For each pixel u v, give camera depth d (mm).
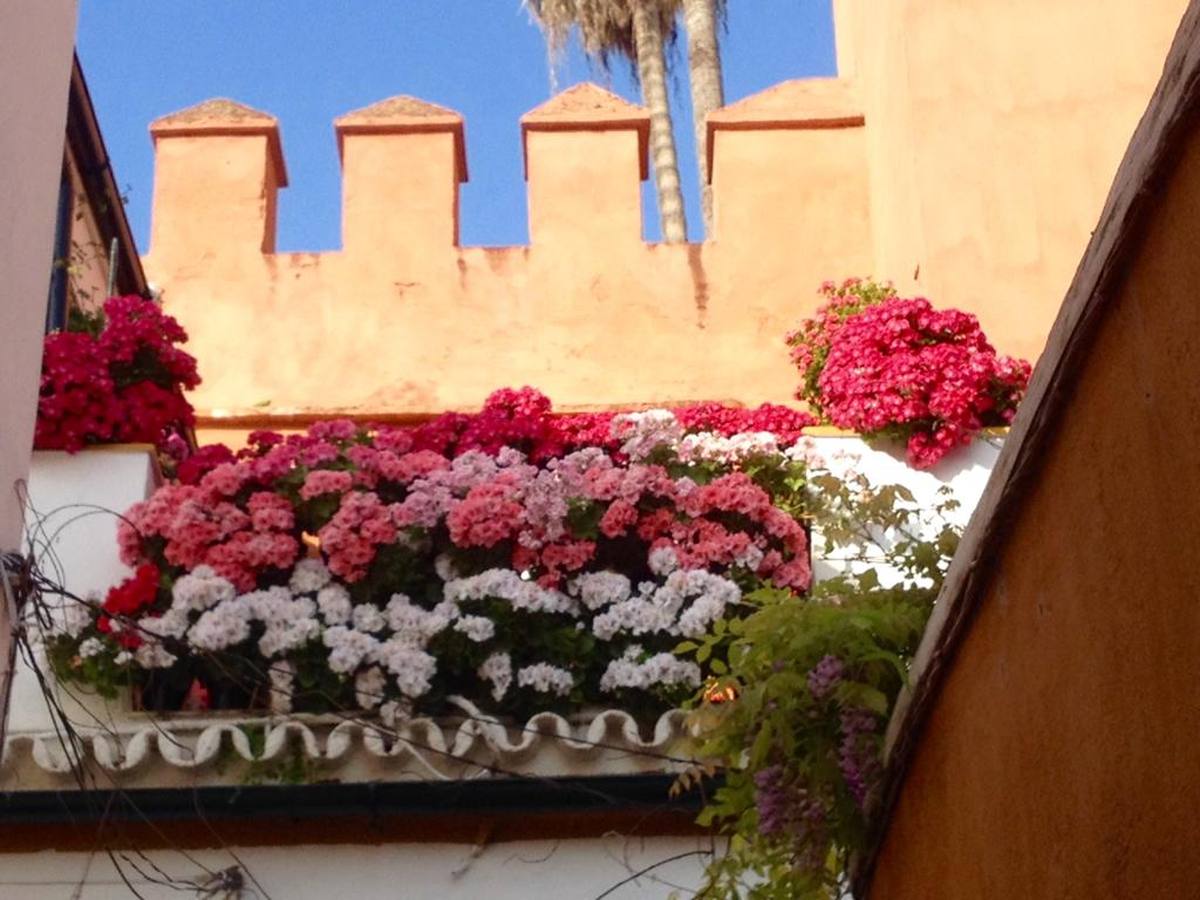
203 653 6762
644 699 6867
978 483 8008
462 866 6367
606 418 8477
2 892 6305
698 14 20594
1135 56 9938
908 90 9875
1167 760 3305
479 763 6488
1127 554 3473
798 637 5137
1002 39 9945
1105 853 3594
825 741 5188
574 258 10617
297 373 10391
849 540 6594
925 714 4828
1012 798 4133
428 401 10344
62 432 7676
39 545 7445
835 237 10734
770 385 10406
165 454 8109
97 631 7035
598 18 20875
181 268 10578
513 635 6969
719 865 5414
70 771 6402
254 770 6492
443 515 7281
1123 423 3492
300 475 7410
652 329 10508
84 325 8688
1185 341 3234
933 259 9547
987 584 4309
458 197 10883
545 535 7203
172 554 7242
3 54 5344
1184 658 3234
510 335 10484
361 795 6348
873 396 8094
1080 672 3711
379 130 10805
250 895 6312
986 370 8164
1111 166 9750
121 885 6324
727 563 7227
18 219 5449
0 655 5172
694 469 7664
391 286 10555
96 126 8922
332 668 6809
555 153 10781
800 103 10953
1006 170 9711
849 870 5473
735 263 10641
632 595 7301
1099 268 3516
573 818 6422
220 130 10805
